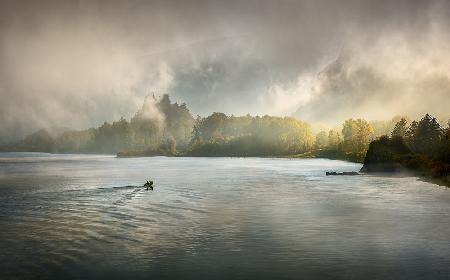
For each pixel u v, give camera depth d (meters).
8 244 27.47
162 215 38.62
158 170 123.12
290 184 71.38
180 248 26.41
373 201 47.78
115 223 34.72
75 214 39.31
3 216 38.28
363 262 23.22
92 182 78.31
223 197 52.72
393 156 99.75
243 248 26.31
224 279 20.72
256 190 61.22
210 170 121.25
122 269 22.25
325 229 31.97
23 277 21.03
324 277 20.86
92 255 24.83
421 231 31.06
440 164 86.81
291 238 28.97
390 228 32.19
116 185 71.38
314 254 24.88
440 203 45.91
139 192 59.16
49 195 55.50
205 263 23.23
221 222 35.03
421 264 22.81
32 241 28.30
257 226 33.22
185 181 79.50
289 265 22.80
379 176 89.06
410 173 91.94
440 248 26.09
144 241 28.20
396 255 24.56
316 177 88.25
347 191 59.03
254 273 21.56
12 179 87.25
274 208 42.75
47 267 22.58
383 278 20.61
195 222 35.06
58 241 28.27
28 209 42.72
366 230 31.47
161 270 22.09
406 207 43.00
